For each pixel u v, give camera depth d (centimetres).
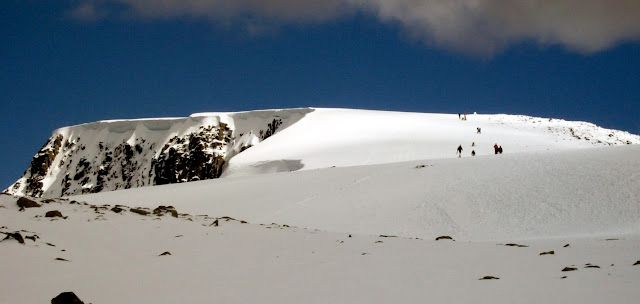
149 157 15525
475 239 2703
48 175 17312
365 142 9044
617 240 1969
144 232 1902
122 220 2075
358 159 8188
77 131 17962
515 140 9675
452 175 4066
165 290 1169
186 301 1075
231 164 9344
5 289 1129
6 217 1897
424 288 1154
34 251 1452
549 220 2866
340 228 3136
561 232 2639
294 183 4603
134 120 16712
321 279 1280
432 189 3762
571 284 1133
